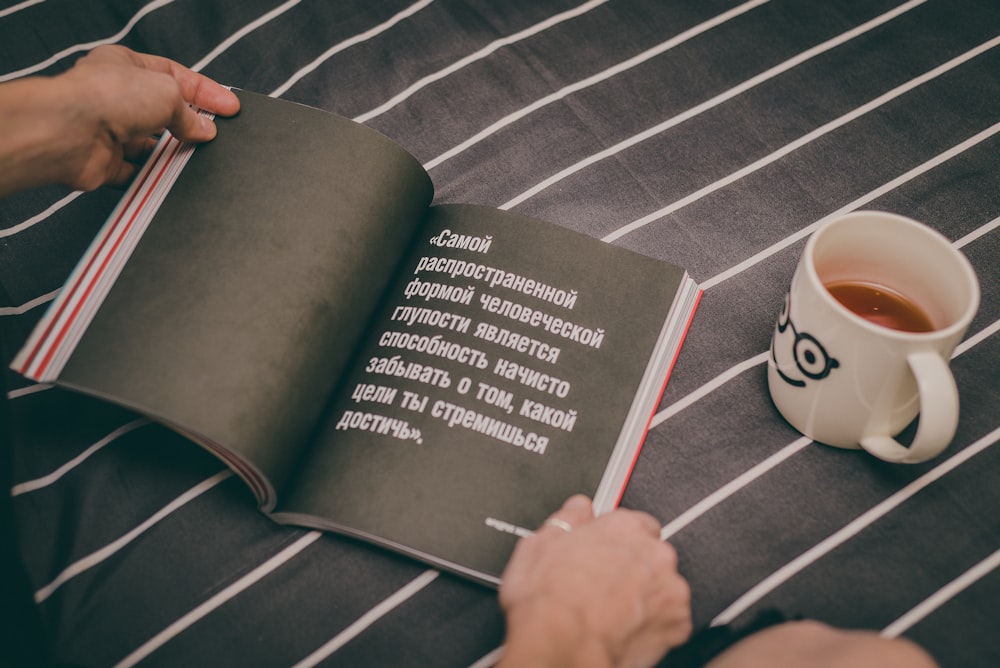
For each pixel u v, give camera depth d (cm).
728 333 50
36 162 43
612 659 34
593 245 48
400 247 48
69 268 54
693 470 46
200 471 47
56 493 46
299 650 42
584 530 38
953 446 45
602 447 43
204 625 42
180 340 40
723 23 63
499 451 43
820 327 37
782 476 45
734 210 55
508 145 59
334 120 47
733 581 43
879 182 55
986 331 49
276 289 42
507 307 46
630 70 62
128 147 49
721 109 59
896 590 42
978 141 56
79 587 43
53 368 39
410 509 41
